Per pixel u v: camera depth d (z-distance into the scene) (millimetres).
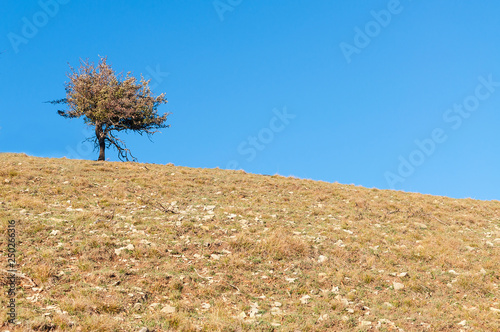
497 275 13781
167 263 12531
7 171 21453
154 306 10133
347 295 11695
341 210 20734
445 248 16094
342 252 14766
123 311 9648
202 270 12469
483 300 12016
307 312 10625
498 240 17641
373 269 13797
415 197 26312
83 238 13617
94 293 10055
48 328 8281
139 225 15539
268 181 26328
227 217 17641
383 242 16422
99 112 34781
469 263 14719
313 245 15281
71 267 11508
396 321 10336
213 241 14602
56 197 18531
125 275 11477
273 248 14242
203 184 24484
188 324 9289
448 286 12898
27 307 9023
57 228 14258
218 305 10578
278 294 11672
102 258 12383
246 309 10594
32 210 16078
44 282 10383
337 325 10008
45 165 24734
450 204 25109
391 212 21203
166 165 31562
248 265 13008
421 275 13570
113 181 22828
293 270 13172
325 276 12852
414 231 18312
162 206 18266
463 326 10180
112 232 14445
